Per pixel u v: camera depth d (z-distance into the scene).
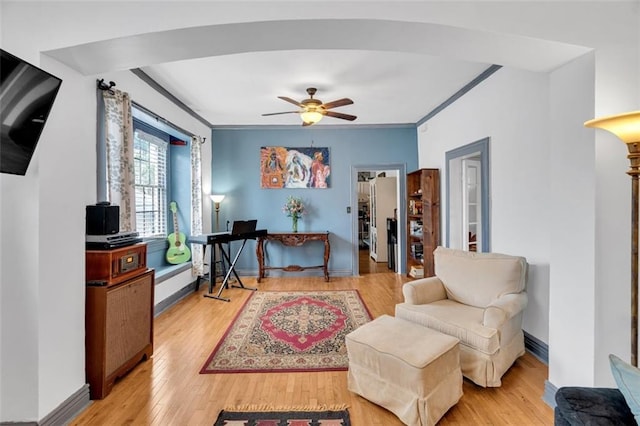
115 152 2.78
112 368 2.16
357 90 3.85
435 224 4.70
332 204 5.58
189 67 3.20
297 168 5.55
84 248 2.03
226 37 1.86
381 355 1.92
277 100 4.18
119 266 2.22
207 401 2.06
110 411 1.96
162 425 1.83
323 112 3.72
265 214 5.56
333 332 3.13
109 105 2.73
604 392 1.17
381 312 3.71
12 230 1.70
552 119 2.00
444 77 3.50
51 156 1.78
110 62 1.96
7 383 1.71
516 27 1.74
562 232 1.93
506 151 3.11
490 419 1.87
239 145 5.52
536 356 2.65
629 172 1.52
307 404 2.02
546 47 1.80
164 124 3.83
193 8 1.73
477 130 3.61
